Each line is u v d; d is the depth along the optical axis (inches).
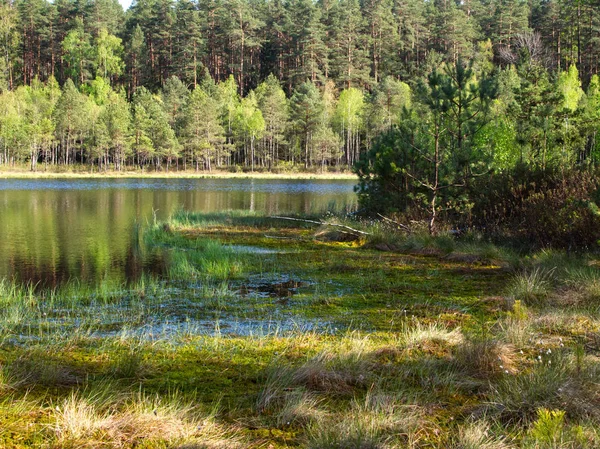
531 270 371.2
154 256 483.5
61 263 448.8
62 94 2795.3
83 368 185.8
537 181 553.6
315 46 3336.6
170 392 163.3
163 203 1108.5
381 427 136.3
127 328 250.7
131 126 2691.9
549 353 183.8
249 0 4284.0
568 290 304.8
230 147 2913.4
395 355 199.2
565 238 448.5
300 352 206.4
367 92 3235.7
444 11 3595.0
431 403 156.0
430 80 533.6
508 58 2625.5
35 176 2329.0
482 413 148.6
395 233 543.5
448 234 523.2
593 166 528.7
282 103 2940.5
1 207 963.3
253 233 633.0
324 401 157.1
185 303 304.3
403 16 3784.5
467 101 530.9
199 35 3511.3
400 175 602.5
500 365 179.6
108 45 3715.6
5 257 476.4
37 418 139.0
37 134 2532.0
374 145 665.0
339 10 3725.4
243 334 238.2
